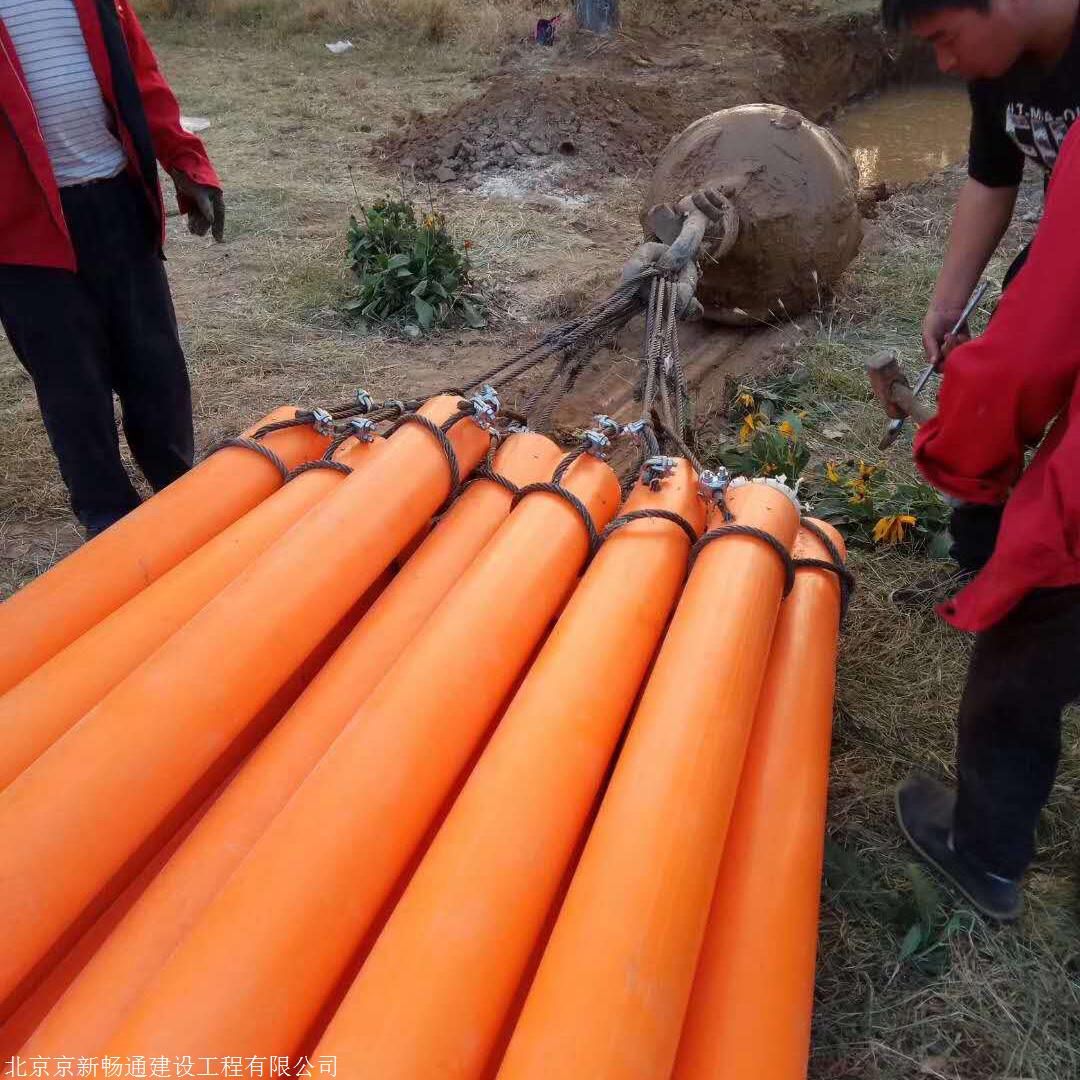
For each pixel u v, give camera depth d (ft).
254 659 5.83
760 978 5.13
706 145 14.60
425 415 8.22
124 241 9.73
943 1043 6.12
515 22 37.88
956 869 6.83
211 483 8.00
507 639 6.13
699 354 14.65
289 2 41.22
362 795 4.96
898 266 17.85
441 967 4.31
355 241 17.70
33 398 14.15
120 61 9.16
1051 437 5.66
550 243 20.02
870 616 9.68
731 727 5.67
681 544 7.23
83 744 5.09
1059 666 5.78
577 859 5.56
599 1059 4.09
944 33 5.54
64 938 5.08
